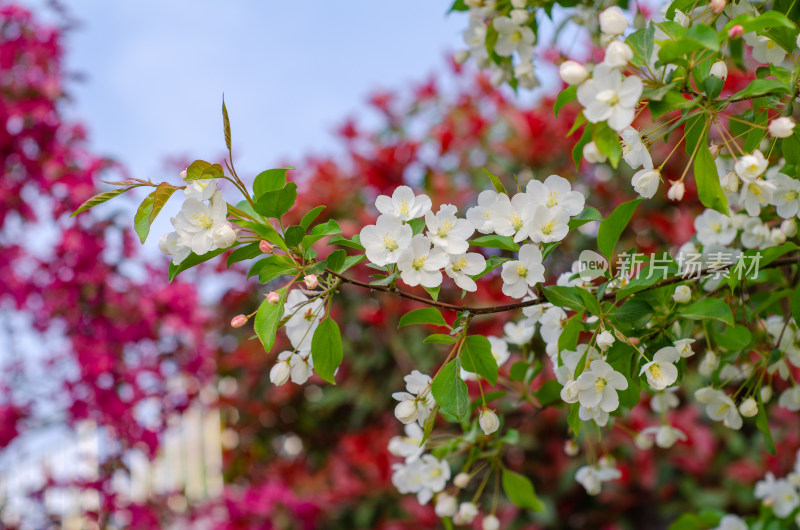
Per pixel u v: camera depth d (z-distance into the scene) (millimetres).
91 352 3201
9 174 3355
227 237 1107
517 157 3623
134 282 3408
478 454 1715
